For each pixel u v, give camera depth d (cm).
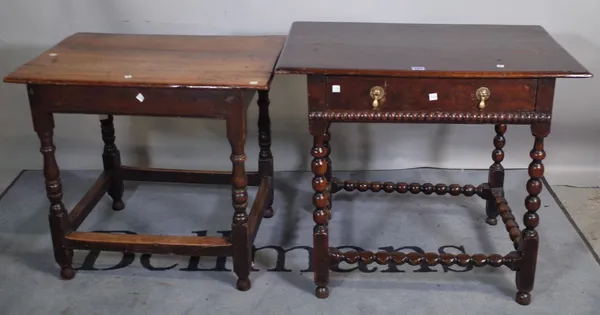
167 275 218
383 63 183
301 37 210
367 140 275
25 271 221
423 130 273
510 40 207
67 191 269
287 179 275
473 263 204
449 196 262
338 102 185
